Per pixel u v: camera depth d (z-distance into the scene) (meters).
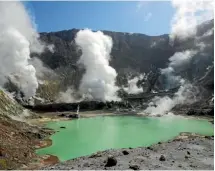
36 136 77.19
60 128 103.69
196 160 36.62
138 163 34.47
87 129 104.06
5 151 52.88
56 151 64.19
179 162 35.28
